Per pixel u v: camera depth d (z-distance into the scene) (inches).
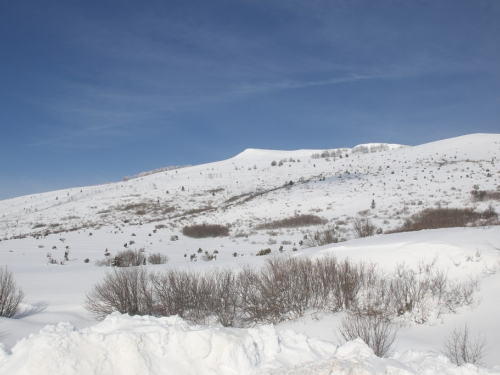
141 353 185.6
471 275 412.2
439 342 295.1
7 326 345.4
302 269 426.0
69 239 1429.6
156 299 428.5
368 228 973.8
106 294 425.1
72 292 541.3
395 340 299.7
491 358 254.8
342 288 400.8
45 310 449.4
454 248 469.4
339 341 299.6
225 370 191.5
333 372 183.6
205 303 405.4
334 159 3543.3
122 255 911.0
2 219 2699.3
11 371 172.1
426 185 1688.0
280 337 228.2
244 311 411.5
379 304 371.2
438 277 409.7
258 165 4389.8
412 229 921.5
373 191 1760.6
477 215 997.8
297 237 1239.5
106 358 180.9
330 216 1486.2
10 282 453.7
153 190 3137.3
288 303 400.8
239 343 201.2
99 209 2571.4
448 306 361.7
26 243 1320.1
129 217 2218.3
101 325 220.1
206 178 3496.6
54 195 4121.6
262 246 1153.4
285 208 1781.5
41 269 767.7
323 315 382.9
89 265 872.9
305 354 214.5
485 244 467.8
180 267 679.1
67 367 172.1
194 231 1473.9
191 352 194.2
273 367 193.8
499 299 348.8
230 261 742.5
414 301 370.3
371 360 196.1
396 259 477.1
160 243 1326.3
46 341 180.2
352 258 499.2
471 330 310.0
